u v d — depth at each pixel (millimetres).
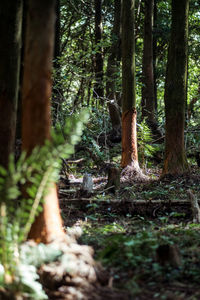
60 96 10008
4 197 2309
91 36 20109
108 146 12773
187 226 4449
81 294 2553
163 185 8039
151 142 12516
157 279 2855
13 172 2309
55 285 2652
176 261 3043
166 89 8688
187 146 12141
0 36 3543
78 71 10812
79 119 2553
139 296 2594
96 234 4156
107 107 14211
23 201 2543
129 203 5418
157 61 20750
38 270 2783
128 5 9781
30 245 2762
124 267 3076
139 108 16078
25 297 2443
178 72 8523
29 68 2682
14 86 3615
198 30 20672
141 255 3260
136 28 19406
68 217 5234
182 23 8406
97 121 12945
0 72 3543
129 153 9742
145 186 8094
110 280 2744
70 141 2531
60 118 9414
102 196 6734
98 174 9914
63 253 2781
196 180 8070
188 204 5312
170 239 3707
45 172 2459
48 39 2652
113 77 13773
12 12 3592
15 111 3670
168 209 5320
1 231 2420
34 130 2721
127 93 9797
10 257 2559
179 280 2850
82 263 2730
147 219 5145
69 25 20312
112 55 14320
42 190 2502
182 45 8469
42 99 2703
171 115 8609
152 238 3615
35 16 2629
